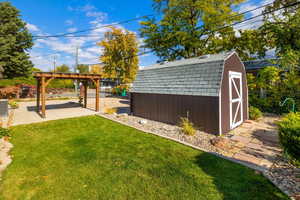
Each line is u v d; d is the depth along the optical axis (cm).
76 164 362
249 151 425
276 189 266
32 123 751
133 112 958
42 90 874
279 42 1035
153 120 810
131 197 254
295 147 300
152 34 1639
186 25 1505
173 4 1416
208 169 334
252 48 1260
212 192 262
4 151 436
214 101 561
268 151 424
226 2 1380
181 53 1692
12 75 1666
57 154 416
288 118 356
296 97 919
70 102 1580
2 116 873
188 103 646
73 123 759
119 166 352
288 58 841
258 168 330
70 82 3120
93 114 981
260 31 1178
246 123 749
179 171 328
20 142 507
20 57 1630
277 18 1071
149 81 859
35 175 319
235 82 680
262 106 1043
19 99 1725
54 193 265
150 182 293
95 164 362
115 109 1169
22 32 1664
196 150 434
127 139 530
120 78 2550
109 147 462
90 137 554
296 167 335
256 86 1083
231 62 649
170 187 278
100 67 3092
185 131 580
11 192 270
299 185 275
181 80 696
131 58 2466
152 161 373
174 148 450
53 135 579
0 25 1561
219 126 551
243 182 287
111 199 251
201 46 1564
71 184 289
